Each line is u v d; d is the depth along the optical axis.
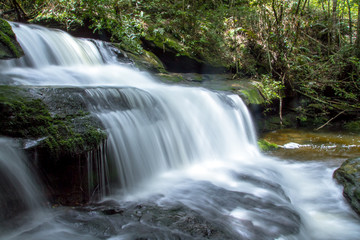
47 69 5.46
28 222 3.01
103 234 2.86
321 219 3.89
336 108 10.27
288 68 10.36
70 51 6.14
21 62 5.17
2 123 2.94
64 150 3.22
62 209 3.32
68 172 3.39
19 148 2.95
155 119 4.80
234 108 6.80
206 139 5.66
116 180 3.94
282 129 9.18
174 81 7.37
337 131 8.95
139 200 3.74
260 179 4.75
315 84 10.78
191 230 2.96
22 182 2.99
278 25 10.60
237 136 6.56
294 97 10.52
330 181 4.95
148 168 4.41
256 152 6.72
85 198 3.58
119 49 7.31
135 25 8.44
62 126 3.34
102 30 8.21
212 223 3.13
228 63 9.88
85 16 8.05
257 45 10.71
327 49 12.14
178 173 4.79
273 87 9.34
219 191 4.12
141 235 2.84
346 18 13.70
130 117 4.38
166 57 8.82
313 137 8.22
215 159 5.68
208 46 9.86
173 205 3.57
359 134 8.51
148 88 5.59
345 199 4.24
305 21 12.43
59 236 2.79
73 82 5.33
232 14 10.88
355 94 10.82
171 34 9.44
